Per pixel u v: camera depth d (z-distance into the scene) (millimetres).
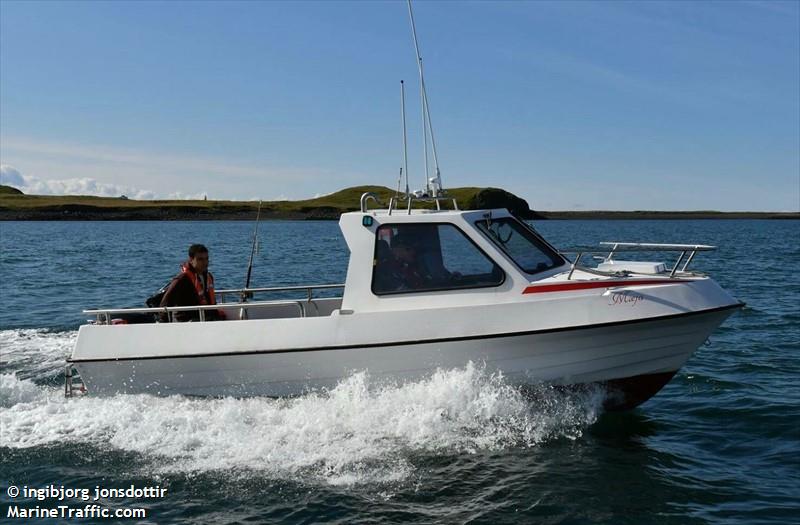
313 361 6711
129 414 6746
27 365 9312
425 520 5082
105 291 18078
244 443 6297
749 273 23516
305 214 117250
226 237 56625
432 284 6867
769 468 6109
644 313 6621
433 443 6391
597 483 5734
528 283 6820
